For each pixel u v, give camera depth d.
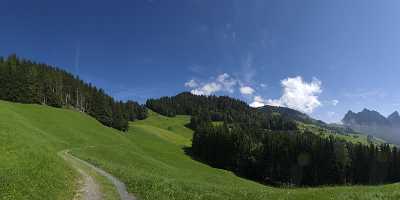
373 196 27.36
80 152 65.69
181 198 26.56
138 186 30.45
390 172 130.75
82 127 106.94
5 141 29.91
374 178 129.88
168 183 33.44
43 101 136.50
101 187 28.58
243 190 32.84
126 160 72.75
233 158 135.38
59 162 32.78
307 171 127.19
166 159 109.19
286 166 128.38
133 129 163.75
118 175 38.31
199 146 144.75
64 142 75.06
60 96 150.75
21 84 124.25
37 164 26.78
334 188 34.28
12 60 135.00
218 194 29.30
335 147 127.88
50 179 24.62
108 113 151.75
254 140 150.62
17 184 20.25
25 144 31.94
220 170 111.62
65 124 100.69
